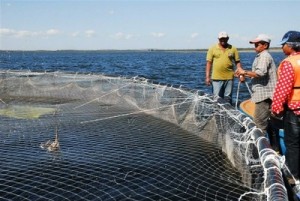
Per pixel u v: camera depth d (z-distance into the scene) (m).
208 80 10.16
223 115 6.76
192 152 6.75
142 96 9.86
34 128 8.30
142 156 6.54
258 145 4.18
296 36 5.43
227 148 6.43
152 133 7.96
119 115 9.50
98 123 8.80
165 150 6.82
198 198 5.06
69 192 5.29
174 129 8.36
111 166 6.12
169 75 35.41
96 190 5.31
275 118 6.91
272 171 3.32
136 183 5.56
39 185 5.43
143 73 38.22
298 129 5.50
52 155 6.59
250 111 9.12
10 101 11.50
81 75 11.75
